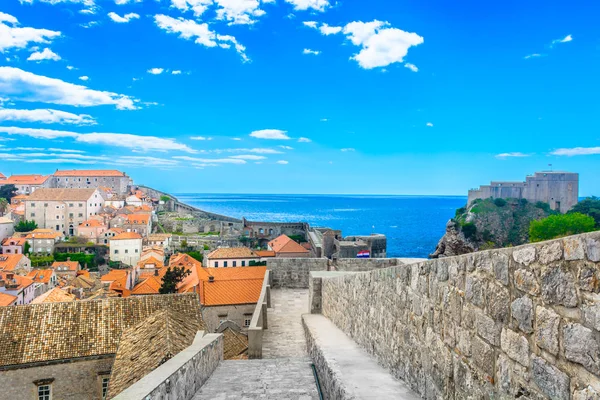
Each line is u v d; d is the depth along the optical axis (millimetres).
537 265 3512
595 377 2846
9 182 172500
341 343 10391
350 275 11398
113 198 159250
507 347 3945
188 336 15273
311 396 7879
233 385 8586
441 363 5441
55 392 18500
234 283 43781
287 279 23672
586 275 2941
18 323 19453
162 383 5941
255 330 12750
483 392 4387
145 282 56406
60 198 133250
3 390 17859
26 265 89500
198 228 144625
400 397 6105
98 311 20625
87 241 116812
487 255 4336
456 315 5035
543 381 3406
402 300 7000
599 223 57500
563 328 3176
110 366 19047
